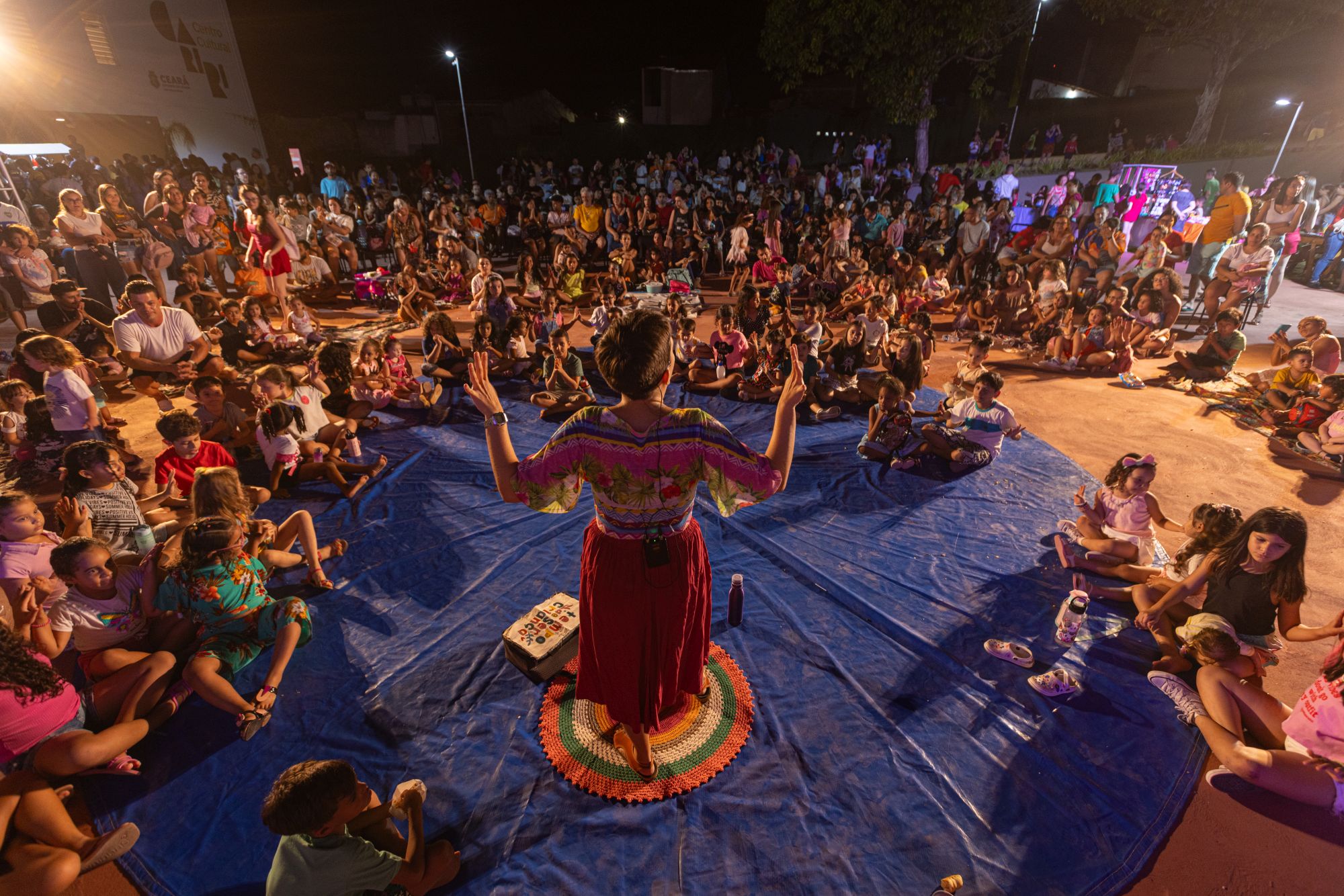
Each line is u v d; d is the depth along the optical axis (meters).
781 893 2.70
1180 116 26.84
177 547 3.79
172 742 3.36
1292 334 10.05
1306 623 4.23
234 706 3.37
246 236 12.27
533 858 2.83
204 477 3.95
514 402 7.72
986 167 21.56
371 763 3.25
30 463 5.80
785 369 7.47
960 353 9.68
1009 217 14.05
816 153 25.56
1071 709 3.55
